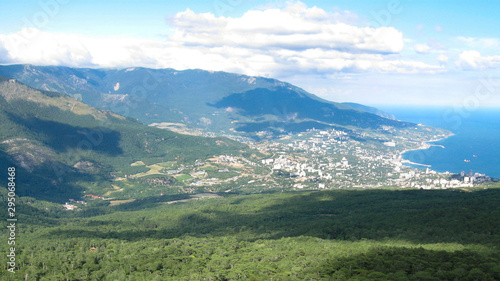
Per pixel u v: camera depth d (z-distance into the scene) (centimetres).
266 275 19112
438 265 18188
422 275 16925
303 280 17838
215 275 19412
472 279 16562
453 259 18738
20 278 19612
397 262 18600
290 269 19525
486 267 17538
